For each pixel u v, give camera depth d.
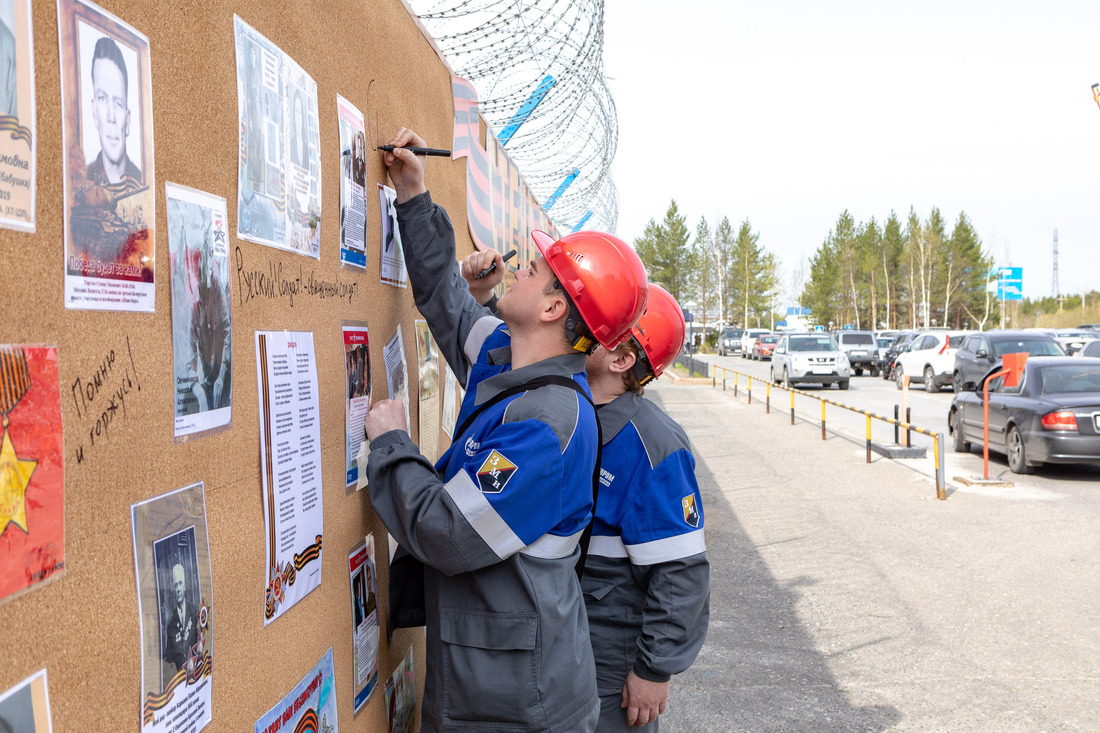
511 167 4.72
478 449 1.61
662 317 2.28
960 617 5.23
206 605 1.12
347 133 1.77
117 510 0.92
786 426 15.48
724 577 6.11
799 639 4.91
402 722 2.22
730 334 60.66
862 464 11.01
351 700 1.77
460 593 1.60
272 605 1.35
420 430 2.49
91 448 0.87
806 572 6.21
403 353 2.25
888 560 6.50
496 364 1.93
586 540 1.79
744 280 87.94
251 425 1.28
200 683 1.10
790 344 25.81
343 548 1.71
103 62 0.89
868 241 93.06
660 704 2.20
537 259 1.80
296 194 1.47
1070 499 8.66
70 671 0.83
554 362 1.70
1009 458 10.45
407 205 2.14
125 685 0.93
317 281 1.58
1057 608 5.36
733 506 8.51
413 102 2.38
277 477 1.37
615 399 2.28
